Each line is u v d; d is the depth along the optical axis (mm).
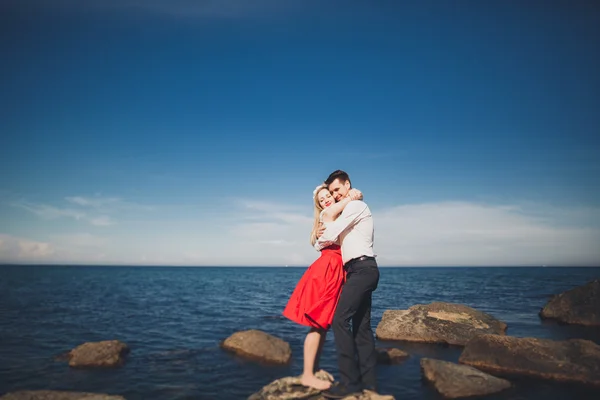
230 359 5543
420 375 4434
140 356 5805
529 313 9773
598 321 7734
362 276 3289
